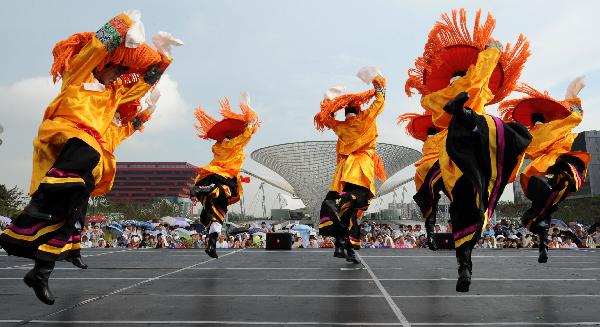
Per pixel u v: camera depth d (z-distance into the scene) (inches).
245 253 365.7
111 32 156.8
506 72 226.1
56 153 150.2
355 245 283.9
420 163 256.4
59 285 200.1
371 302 158.7
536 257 320.2
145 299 165.9
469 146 158.1
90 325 126.4
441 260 305.3
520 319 131.7
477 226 152.0
